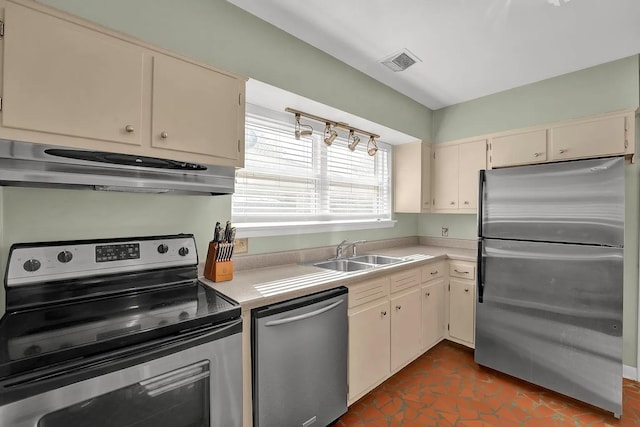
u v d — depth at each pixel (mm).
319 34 2016
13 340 905
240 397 1244
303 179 2498
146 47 1283
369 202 3121
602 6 1706
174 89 1363
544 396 2072
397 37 2033
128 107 1232
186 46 1597
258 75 1858
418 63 2379
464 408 1949
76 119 1111
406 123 3004
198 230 1777
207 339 1129
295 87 2037
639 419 1832
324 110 2340
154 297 1362
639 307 2250
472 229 3191
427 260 2537
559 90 2602
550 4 1694
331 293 1707
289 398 1505
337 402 1755
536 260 2090
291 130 2395
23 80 1012
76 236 1375
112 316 1118
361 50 2199
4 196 1219
